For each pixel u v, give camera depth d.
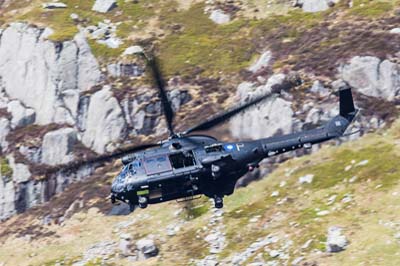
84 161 153.62
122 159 164.88
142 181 160.25
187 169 161.25
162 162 161.12
